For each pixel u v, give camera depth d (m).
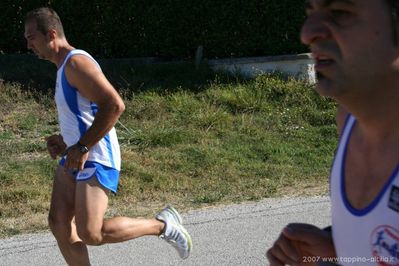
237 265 8.88
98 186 7.14
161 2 18.08
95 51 18.41
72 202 7.32
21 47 18.58
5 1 18.36
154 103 16.11
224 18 18.06
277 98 16.92
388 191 2.69
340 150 3.00
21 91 16.16
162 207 11.33
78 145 7.01
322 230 3.23
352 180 2.89
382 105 2.70
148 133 14.48
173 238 8.02
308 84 17.33
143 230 7.70
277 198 11.75
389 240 2.67
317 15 2.69
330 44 2.65
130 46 18.36
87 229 7.11
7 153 13.48
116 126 15.04
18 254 9.41
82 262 7.36
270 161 13.80
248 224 10.38
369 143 2.83
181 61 18.05
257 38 18.06
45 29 7.22
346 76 2.63
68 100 7.20
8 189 11.66
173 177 12.62
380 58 2.60
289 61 17.77
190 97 16.69
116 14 18.20
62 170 7.33
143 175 12.51
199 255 9.23
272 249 3.35
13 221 10.70
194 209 11.24
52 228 7.37
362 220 2.78
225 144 14.52
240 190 12.18
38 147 13.73
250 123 15.62
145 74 17.47
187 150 13.92
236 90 16.94
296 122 15.99
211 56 18.30
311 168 13.41
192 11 18.06
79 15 18.25
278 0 17.92
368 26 2.59
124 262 9.03
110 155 7.23
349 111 2.79
